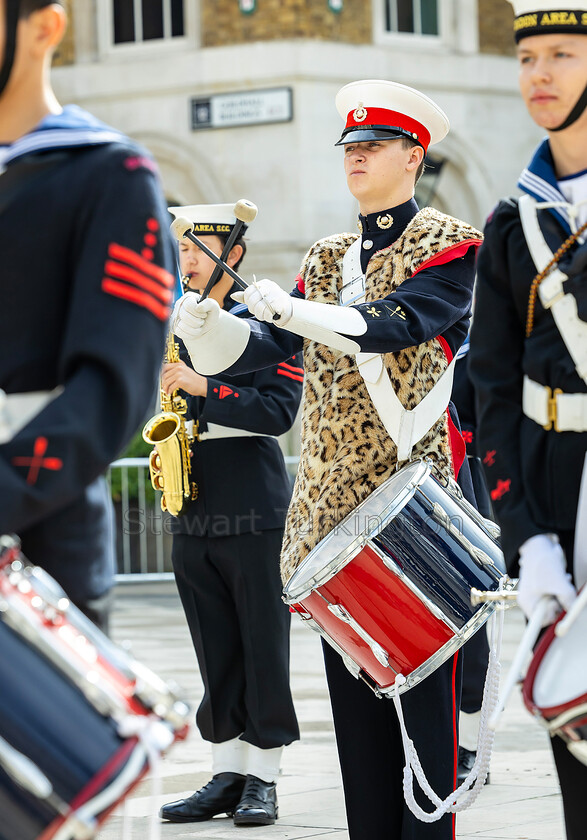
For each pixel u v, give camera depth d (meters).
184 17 28.02
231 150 27.55
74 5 28.64
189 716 3.68
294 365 9.14
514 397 4.92
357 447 6.54
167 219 4.20
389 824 6.69
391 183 6.90
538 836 7.80
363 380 6.61
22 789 3.46
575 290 4.66
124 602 19.94
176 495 9.02
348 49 27.45
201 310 6.99
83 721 3.47
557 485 4.71
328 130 27.31
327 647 6.74
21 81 4.15
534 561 4.52
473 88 28.83
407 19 28.28
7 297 4.04
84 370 3.83
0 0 4.01
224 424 8.80
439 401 6.64
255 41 27.33
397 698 6.20
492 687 6.19
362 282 6.87
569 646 4.29
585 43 4.60
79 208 4.04
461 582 6.15
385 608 6.14
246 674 8.88
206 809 8.72
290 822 8.49
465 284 6.64
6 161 4.06
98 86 28.59
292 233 27.14
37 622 3.52
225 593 9.10
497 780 9.45
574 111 4.63
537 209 4.79
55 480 3.66
